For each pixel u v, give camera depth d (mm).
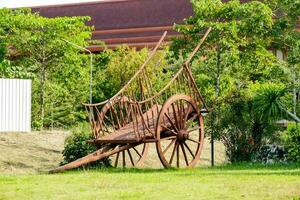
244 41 43219
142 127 34062
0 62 60906
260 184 24609
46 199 21953
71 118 60406
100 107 62312
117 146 33188
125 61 64375
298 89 42188
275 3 46125
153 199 21734
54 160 36781
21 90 47969
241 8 43312
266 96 36594
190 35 43250
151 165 37875
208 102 38125
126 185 24812
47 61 60281
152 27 95938
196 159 34938
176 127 33938
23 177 27562
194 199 21719
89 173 29625
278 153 36281
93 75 65438
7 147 38312
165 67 51938
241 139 37000
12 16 61469
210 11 43500
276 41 45531
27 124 48094
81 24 62031
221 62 42094
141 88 35656
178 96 33844
